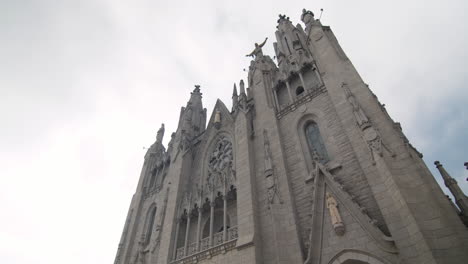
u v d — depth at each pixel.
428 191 13.66
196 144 37.00
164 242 25.62
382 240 14.15
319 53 26.77
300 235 18.27
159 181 41.22
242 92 32.34
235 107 33.81
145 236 34.00
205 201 26.86
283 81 30.25
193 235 26.22
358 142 18.19
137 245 33.94
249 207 21.05
